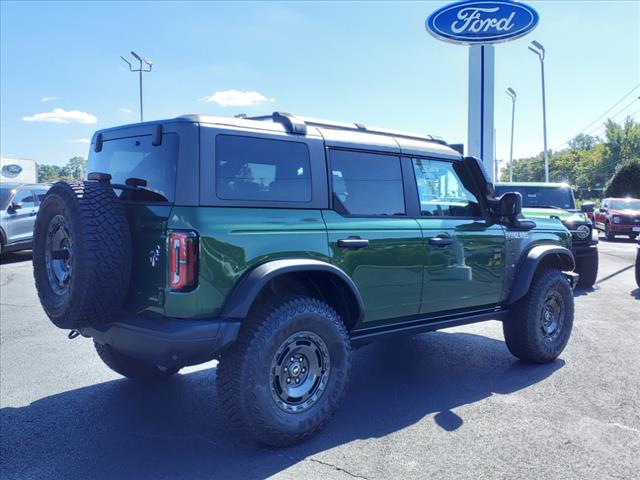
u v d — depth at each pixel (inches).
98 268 133.8
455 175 207.5
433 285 186.9
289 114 165.2
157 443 152.3
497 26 637.3
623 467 136.5
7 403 182.1
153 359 137.8
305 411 150.5
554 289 224.2
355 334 174.1
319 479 131.8
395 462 140.0
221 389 141.4
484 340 264.1
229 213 140.5
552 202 461.4
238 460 141.8
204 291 134.3
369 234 168.1
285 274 156.0
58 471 136.4
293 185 156.0
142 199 146.8
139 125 154.9
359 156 175.2
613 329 279.7
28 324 293.4
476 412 173.2
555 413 171.3
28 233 574.2
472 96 655.1
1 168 890.1
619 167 1553.9
